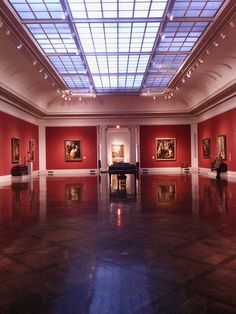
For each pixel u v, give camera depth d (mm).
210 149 26203
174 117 31047
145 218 7797
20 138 24531
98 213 8586
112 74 21188
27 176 24000
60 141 30828
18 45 14797
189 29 14227
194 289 3611
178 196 11938
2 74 17859
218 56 17312
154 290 3607
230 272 4113
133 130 31078
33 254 5016
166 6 12102
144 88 25453
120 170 21078
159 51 17125
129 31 14430
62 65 19188
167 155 31047
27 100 22938
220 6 11977
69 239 5902
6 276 4102
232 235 6012
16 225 7191
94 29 14125
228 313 3074
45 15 12656
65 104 29328
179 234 6145
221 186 15469
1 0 10891
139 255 4867
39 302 3359
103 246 5402
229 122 21797
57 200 11406
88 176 26156
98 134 31062
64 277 4039
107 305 3268
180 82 23188
